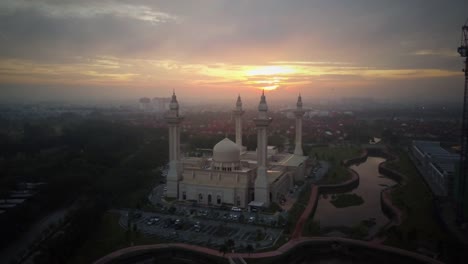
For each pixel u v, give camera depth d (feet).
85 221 479.82
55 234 482.28
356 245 444.55
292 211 563.48
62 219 543.80
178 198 640.58
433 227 488.02
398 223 506.48
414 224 499.51
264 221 523.29
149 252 433.48
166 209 577.02
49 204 587.27
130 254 426.10
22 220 511.40
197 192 615.16
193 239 462.19
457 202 517.55
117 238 467.52
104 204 575.38
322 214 582.76
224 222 522.06
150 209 581.53
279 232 485.15
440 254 411.54
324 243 453.99
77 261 409.69
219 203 602.85
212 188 604.90
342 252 443.73
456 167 564.30
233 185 602.85
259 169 596.70
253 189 619.26
